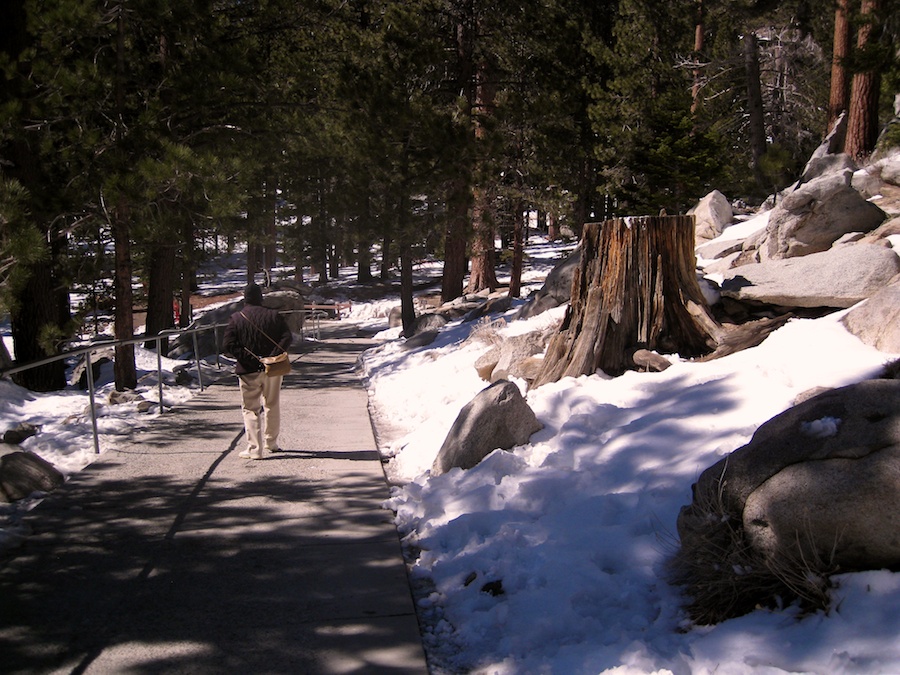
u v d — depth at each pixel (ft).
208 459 23.68
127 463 23.16
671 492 15.37
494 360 30.40
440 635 12.94
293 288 125.18
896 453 10.56
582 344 25.02
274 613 13.53
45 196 37.96
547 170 78.64
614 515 15.47
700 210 59.21
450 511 17.87
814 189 33.76
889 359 18.10
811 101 99.45
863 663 9.29
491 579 14.32
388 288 134.31
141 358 51.19
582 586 13.14
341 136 61.52
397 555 16.11
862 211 33.99
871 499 10.43
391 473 22.75
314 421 30.09
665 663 10.53
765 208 63.31
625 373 23.80
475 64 77.36
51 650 12.28
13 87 38.19
